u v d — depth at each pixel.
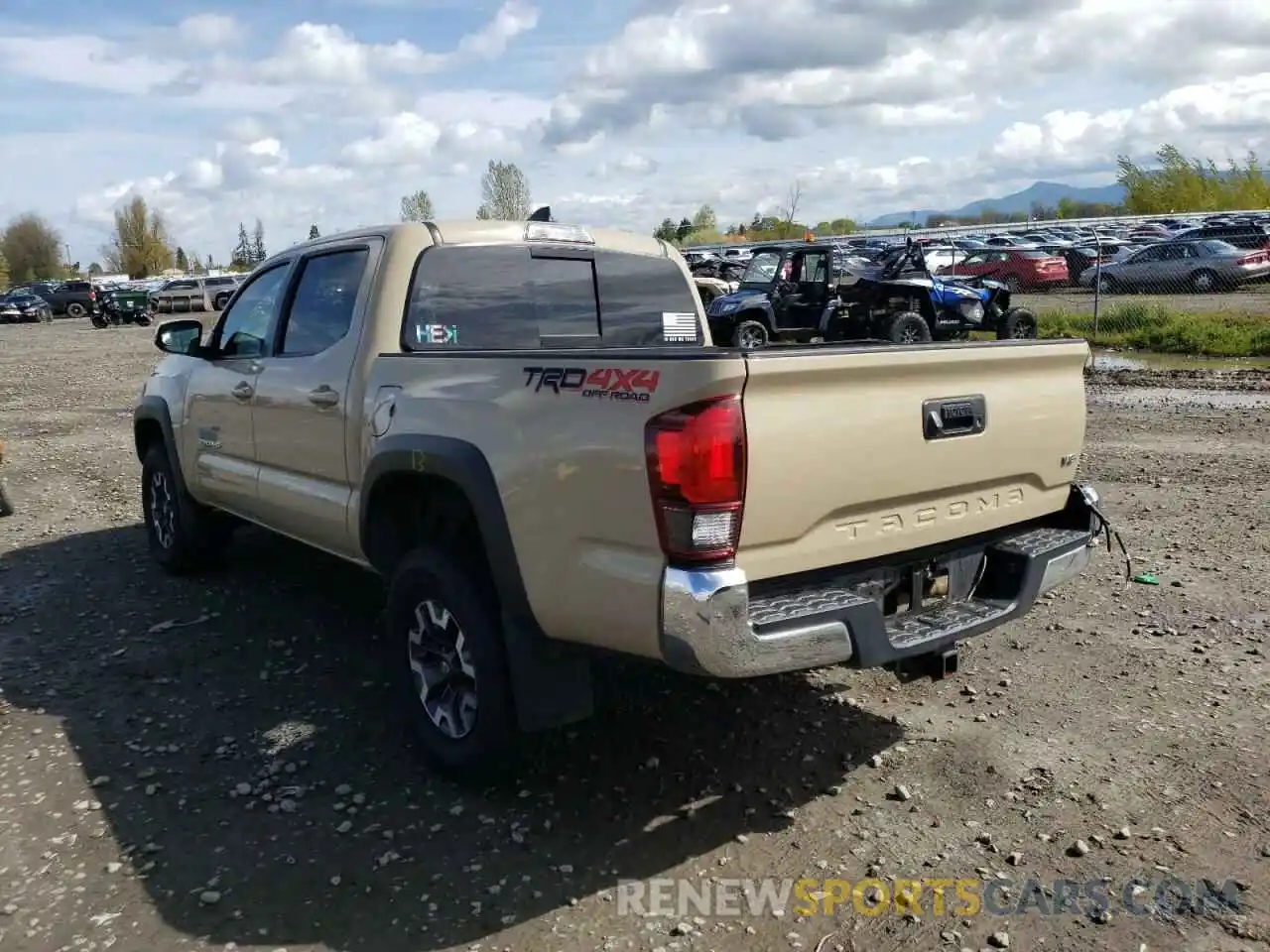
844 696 4.66
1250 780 3.84
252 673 5.03
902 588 3.68
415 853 3.52
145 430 6.78
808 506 3.22
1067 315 21.52
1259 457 9.40
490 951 3.02
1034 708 4.50
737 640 3.04
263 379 5.16
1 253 103.00
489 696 3.68
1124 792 3.79
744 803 3.79
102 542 7.55
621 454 3.16
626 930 3.10
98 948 3.06
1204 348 18.30
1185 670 4.84
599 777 3.99
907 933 3.06
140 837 3.65
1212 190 52.75
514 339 4.76
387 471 4.06
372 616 5.78
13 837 3.67
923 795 3.82
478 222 4.75
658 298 5.33
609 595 3.24
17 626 5.79
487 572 3.81
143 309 43.53
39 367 23.27
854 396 3.30
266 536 7.54
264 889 3.33
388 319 4.40
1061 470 4.14
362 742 4.32
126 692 4.85
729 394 3.01
